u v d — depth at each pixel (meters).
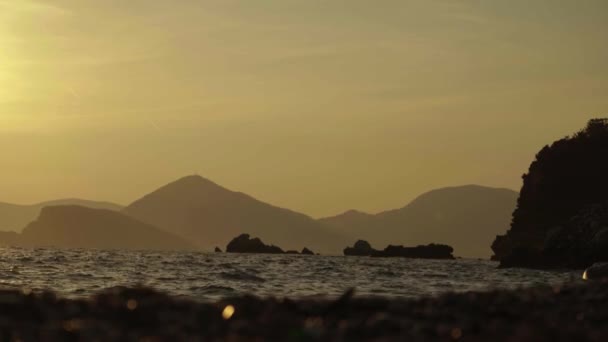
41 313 15.64
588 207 142.00
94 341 12.95
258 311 17.02
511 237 195.25
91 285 48.88
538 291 22.50
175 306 16.78
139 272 68.88
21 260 97.62
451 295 19.56
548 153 196.88
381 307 17.89
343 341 13.95
